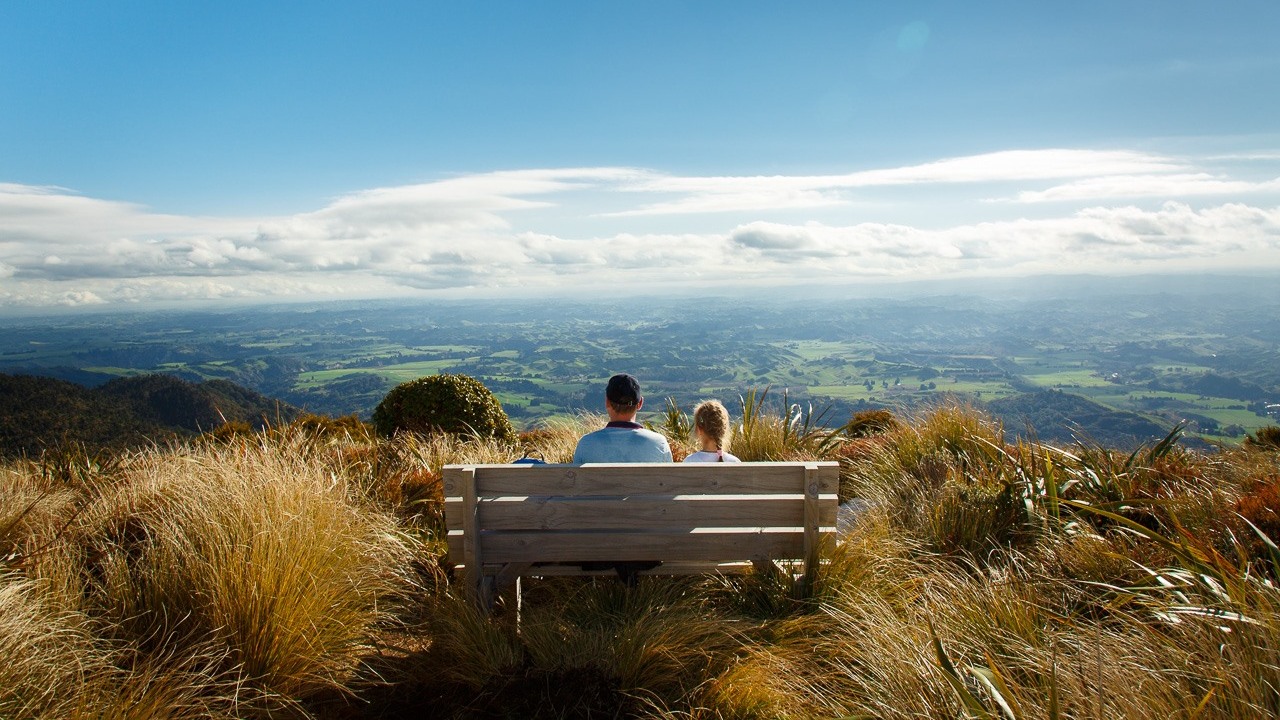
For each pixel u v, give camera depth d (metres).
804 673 2.59
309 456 4.70
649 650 2.63
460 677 2.62
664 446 3.75
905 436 6.01
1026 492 4.04
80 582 2.76
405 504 4.30
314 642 2.61
